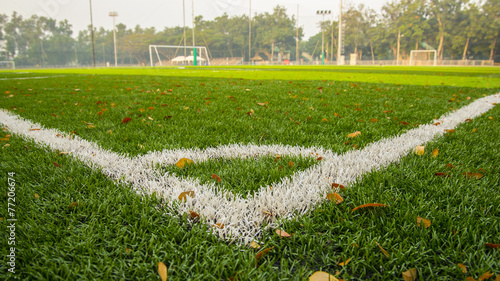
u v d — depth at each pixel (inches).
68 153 71.4
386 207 46.2
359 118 114.5
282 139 83.4
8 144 79.4
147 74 563.5
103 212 45.9
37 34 2468.0
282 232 40.0
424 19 1991.9
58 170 60.2
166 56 2714.1
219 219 43.5
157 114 121.9
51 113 127.4
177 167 62.4
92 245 38.3
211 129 95.9
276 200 48.1
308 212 46.0
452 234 40.8
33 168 61.4
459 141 82.3
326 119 110.2
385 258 36.7
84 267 34.8
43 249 37.8
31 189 52.2
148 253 37.6
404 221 43.1
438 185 53.9
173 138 83.6
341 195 50.8
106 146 77.0
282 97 178.9
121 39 2736.2
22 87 271.3
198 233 40.4
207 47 2628.0
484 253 36.4
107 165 63.2
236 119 110.7
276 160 66.1
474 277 33.4
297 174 58.7
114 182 55.3
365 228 42.5
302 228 42.6
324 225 42.4
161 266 33.9
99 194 50.8
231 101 162.2
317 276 32.9
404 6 2042.3
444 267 34.5
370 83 310.3
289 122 106.3
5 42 2310.5
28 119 114.4
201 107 140.9
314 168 60.8
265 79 386.0
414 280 33.4
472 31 1797.5
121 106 144.5
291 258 37.5
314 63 2472.9
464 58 1919.3
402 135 88.5
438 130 96.3
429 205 47.7
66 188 52.3
